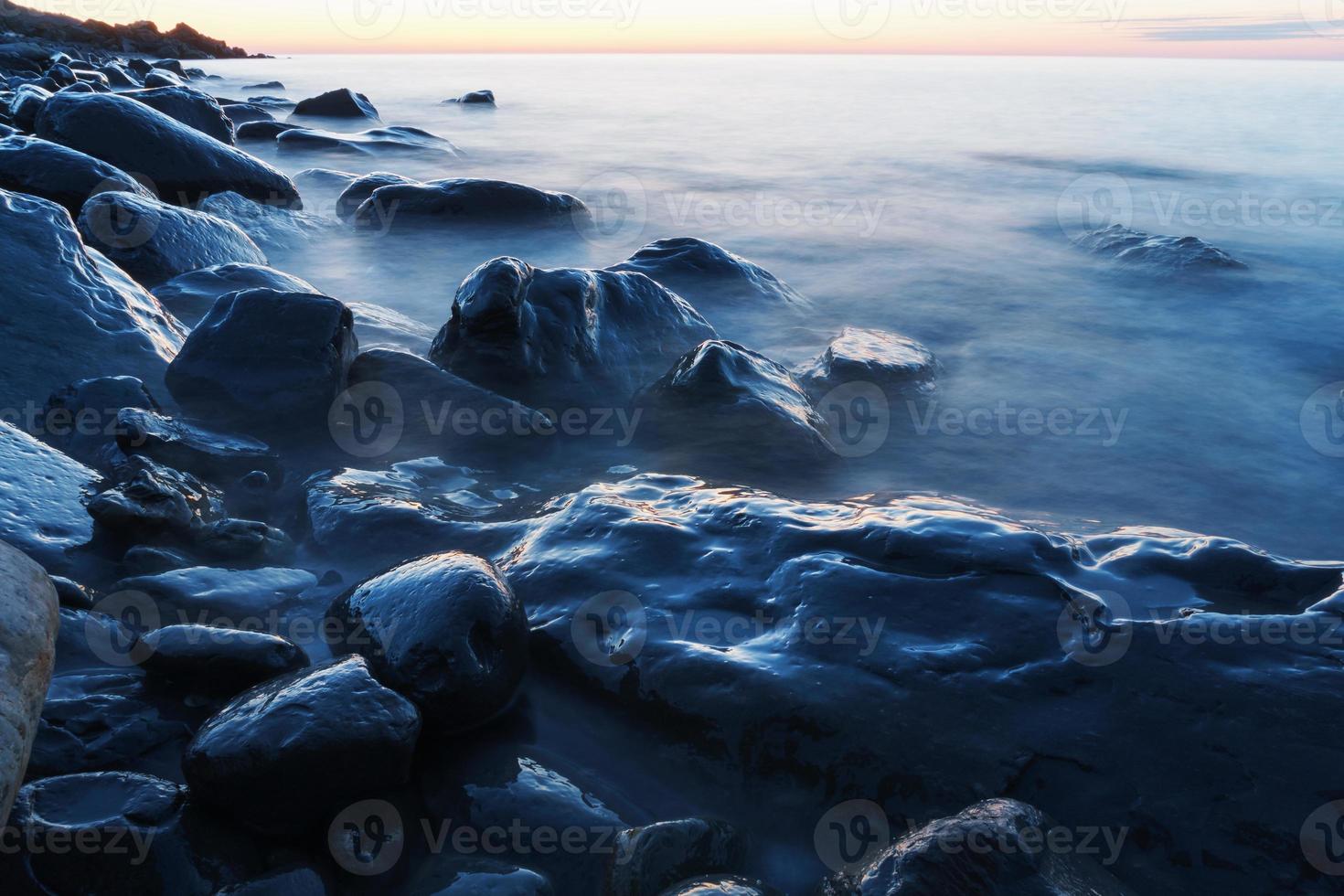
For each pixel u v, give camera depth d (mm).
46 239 4395
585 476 3727
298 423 3756
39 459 3127
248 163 9016
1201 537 2797
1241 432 4543
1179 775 2031
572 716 2346
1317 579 2557
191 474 3369
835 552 2650
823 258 7898
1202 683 2189
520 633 2381
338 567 2977
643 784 2195
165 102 11461
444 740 2232
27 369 3799
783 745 2166
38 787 1861
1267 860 1909
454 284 7059
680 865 1856
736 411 4051
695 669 2295
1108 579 2594
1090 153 14336
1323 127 17625
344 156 13969
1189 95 25406
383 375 3980
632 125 18359
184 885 1764
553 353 4316
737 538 2789
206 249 6301
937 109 21547
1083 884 1811
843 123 18594
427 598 2291
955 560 2582
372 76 38562
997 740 2113
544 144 15711
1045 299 6719
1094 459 4227
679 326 4875
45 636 1938
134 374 3951
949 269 7527
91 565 2736
